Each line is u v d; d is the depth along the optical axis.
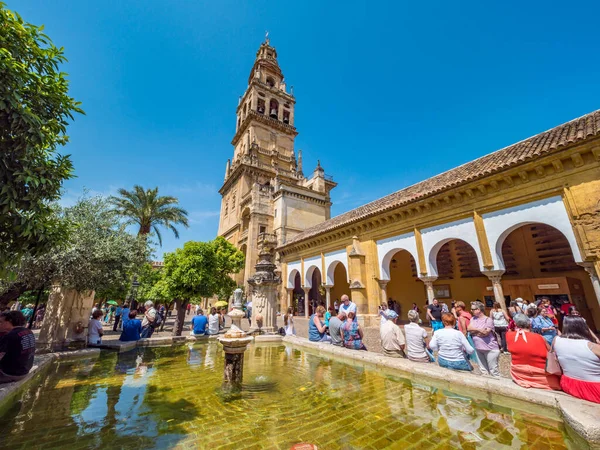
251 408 4.49
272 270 14.44
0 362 4.87
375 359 6.93
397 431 3.64
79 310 11.40
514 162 9.59
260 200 33.44
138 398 4.97
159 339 11.44
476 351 5.84
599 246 7.77
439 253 19.66
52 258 8.75
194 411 4.37
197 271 17.97
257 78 45.31
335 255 19.06
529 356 4.62
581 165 8.45
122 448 3.21
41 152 4.96
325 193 37.19
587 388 3.87
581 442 3.21
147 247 12.55
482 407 4.40
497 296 10.12
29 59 4.58
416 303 20.28
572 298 13.41
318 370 6.92
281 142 44.62
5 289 9.05
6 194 4.13
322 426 3.82
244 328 18.02
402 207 13.90
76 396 5.05
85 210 10.80
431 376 5.61
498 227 10.37
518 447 3.21
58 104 4.94
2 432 3.60
